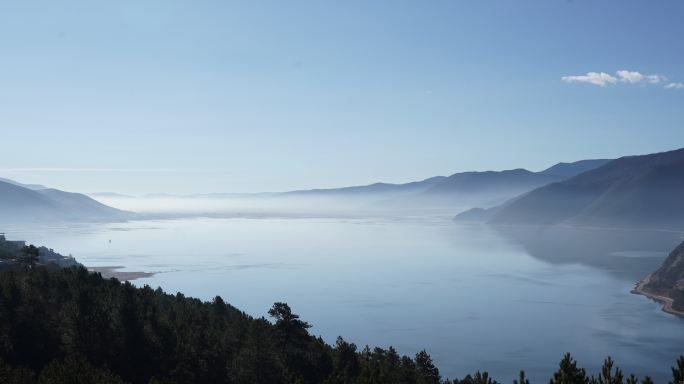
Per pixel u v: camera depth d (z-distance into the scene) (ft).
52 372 227.40
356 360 337.11
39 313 327.88
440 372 563.48
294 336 361.10
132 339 309.42
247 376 298.97
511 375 551.59
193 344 319.88
